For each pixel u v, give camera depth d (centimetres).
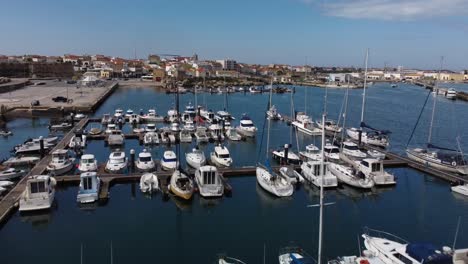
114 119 8181
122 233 3053
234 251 2767
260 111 10994
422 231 3141
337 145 6231
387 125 9012
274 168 4694
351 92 19050
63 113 9819
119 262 2598
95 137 6600
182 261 2620
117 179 4181
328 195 4019
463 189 4000
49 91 14188
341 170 4325
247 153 5900
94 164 4491
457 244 2906
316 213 3522
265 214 3478
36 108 9700
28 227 3142
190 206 3634
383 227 3216
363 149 5953
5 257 2655
